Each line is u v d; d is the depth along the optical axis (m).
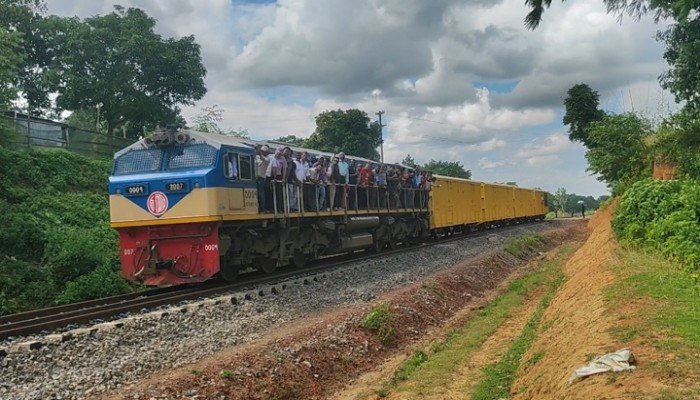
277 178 17.56
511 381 9.49
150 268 15.23
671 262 11.34
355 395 9.62
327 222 20.41
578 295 11.62
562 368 7.25
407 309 14.55
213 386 8.25
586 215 79.94
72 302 15.55
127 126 39.09
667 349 6.38
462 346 12.50
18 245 17.50
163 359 9.16
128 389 7.90
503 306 16.81
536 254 31.89
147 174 15.41
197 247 14.90
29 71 36.91
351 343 11.65
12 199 20.11
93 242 18.50
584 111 39.22
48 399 7.36
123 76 36.16
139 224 15.14
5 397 7.34
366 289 16.05
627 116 24.38
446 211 33.59
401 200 27.45
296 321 12.51
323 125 53.31
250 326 11.52
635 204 15.18
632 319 7.82
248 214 15.97
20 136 24.52
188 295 13.68
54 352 8.97
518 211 52.19
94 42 35.16
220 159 15.05
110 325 10.26
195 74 38.75
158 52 37.00
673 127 19.92
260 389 8.70
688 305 8.06
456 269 21.33
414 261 22.23
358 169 23.31
